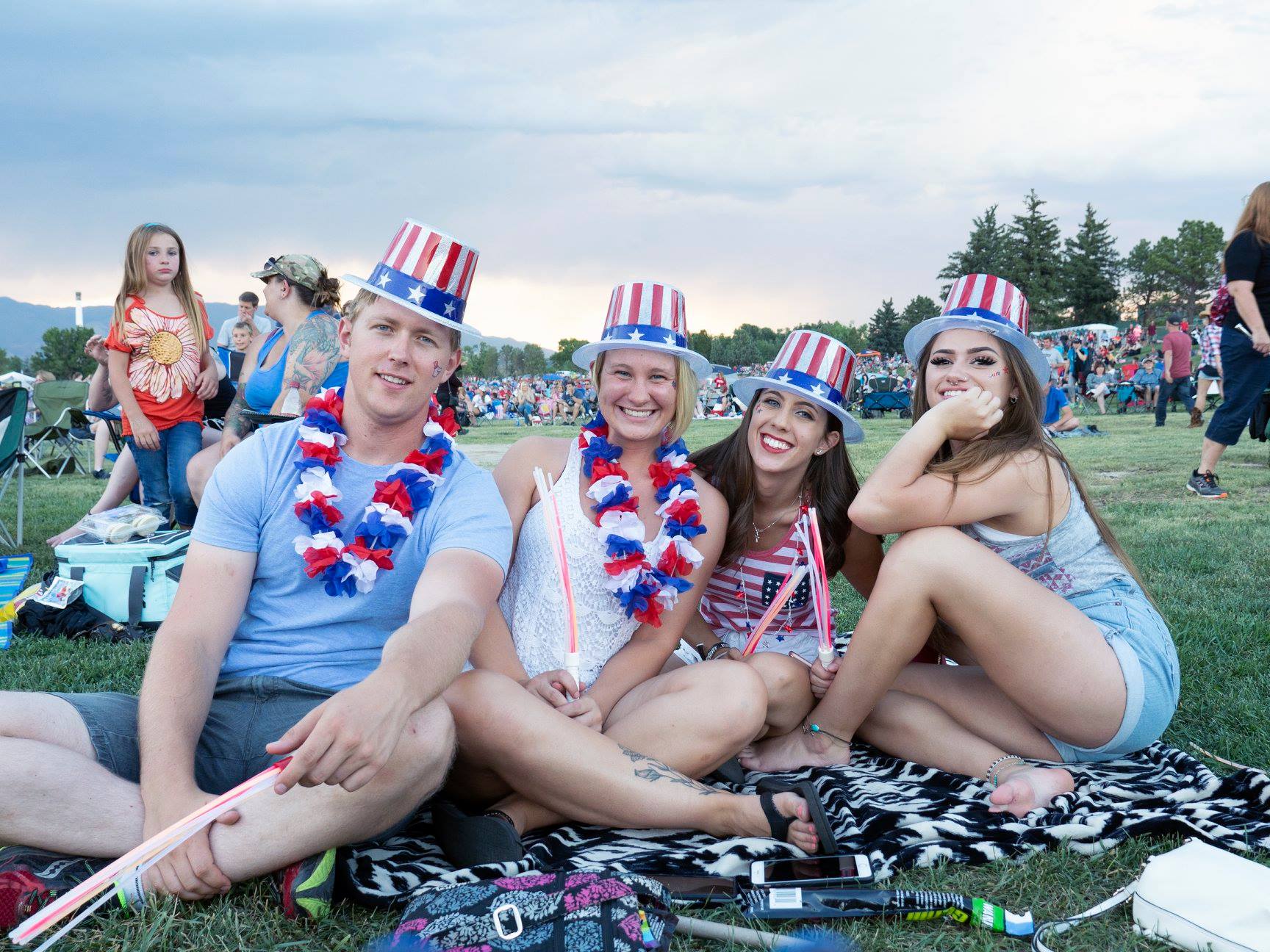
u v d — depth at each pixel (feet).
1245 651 11.89
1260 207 23.06
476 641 8.40
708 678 7.92
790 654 9.38
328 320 15.29
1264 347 23.09
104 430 37.93
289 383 14.94
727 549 9.97
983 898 6.59
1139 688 8.02
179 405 18.45
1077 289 276.00
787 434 9.34
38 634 14.51
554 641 8.68
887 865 6.86
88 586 14.74
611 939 5.37
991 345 9.09
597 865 6.68
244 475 7.34
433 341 7.43
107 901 5.88
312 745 5.43
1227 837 7.03
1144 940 6.02
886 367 147.23
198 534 7.24
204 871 6.00
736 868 6.84
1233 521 21.01
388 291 7.32
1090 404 75.00
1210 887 5.85
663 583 8.39
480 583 7.06
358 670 7.35
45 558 20.54
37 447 45.85
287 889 6.03
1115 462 34.22
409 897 6.36
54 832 5.92
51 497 31.76
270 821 6.02
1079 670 7.95
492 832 6.82
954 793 8.38
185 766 6.24
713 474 10.11
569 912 5.50
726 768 8.63
